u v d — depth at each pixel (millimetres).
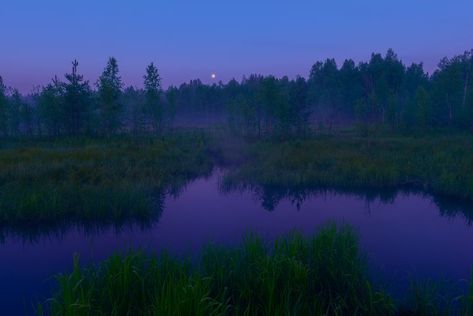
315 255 6312
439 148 22531
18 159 17859
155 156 20938
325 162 19484
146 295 5199
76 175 14766
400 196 14641
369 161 18578
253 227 10797
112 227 10930
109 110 32312
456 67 40156
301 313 5078
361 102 48062
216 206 13391
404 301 5953
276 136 33188
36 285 7070
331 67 85125
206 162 21719
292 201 14109
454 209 12711
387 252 8609
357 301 5543
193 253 8516
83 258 8477
